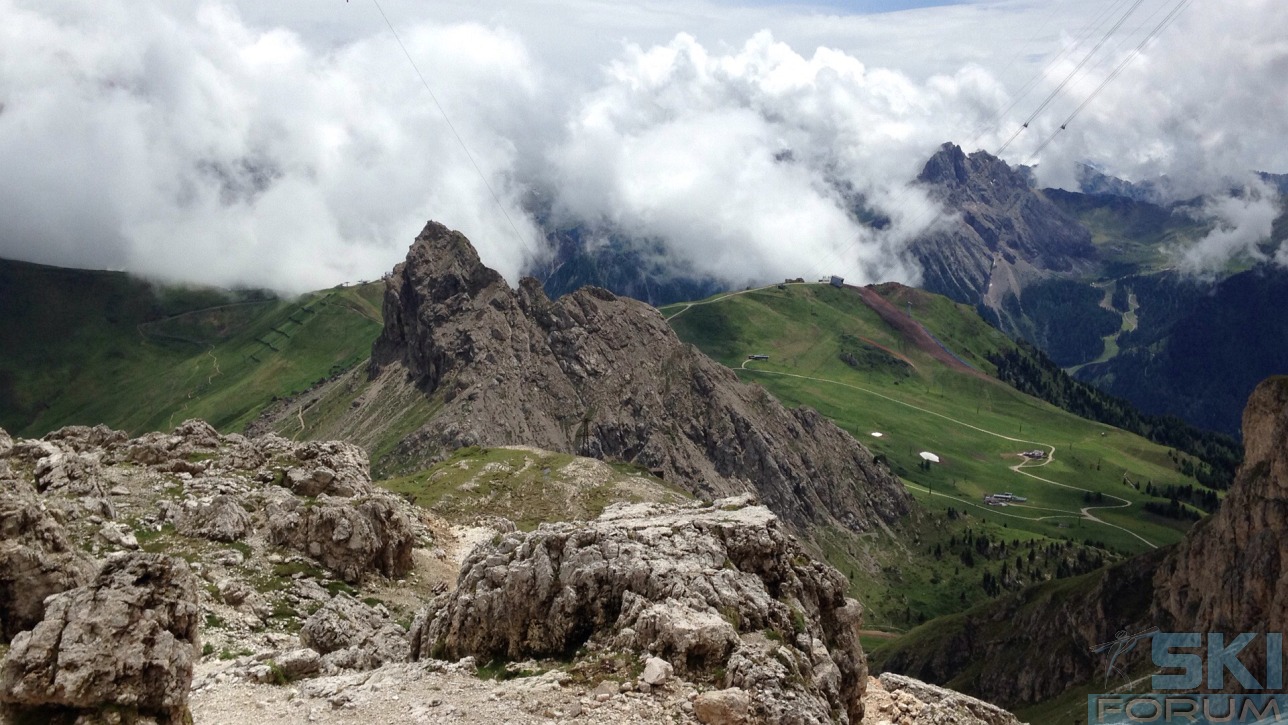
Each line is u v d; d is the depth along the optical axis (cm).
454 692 4016
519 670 4278
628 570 4456
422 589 8194
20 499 5197
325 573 7638
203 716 3866
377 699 3991
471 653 4556
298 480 8794
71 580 4909
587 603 4466
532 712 3775
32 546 4981
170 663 3538
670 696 3875
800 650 4356
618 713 3759
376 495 9056
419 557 8981
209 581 6912
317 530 7869
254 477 8850
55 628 3459
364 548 7900
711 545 4684
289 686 4369
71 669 3353
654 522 4981
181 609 3703
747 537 4825
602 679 4006
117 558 3716
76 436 9156
